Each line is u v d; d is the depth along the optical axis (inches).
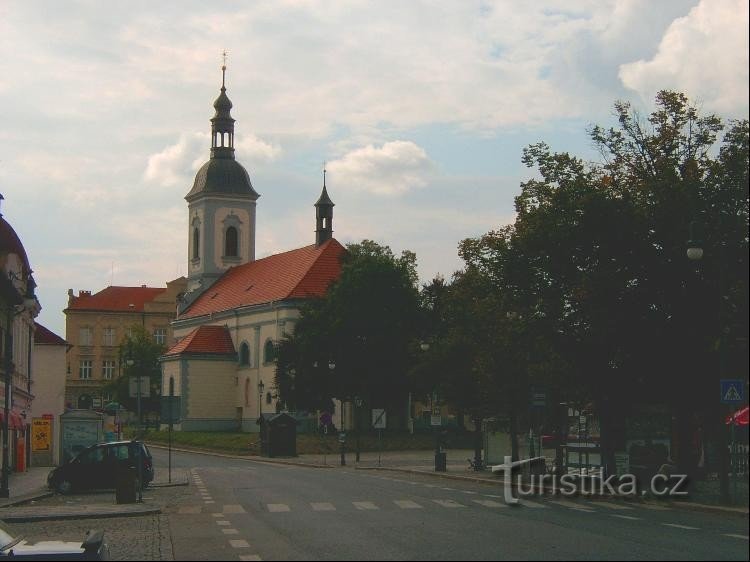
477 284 1678.2
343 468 2215.8
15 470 2043.6
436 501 1138.0
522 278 1384.1
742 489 1268.5
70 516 1046.4
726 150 1320.1
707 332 1269.7
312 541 760.3
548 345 1401.3
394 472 1969.7
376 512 1003.3
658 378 1317.7
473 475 1697.8
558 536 761.0
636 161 1406.3
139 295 6579.7
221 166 4616.1
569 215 1315.2
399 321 3302.2
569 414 1759.4
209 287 4608.8
